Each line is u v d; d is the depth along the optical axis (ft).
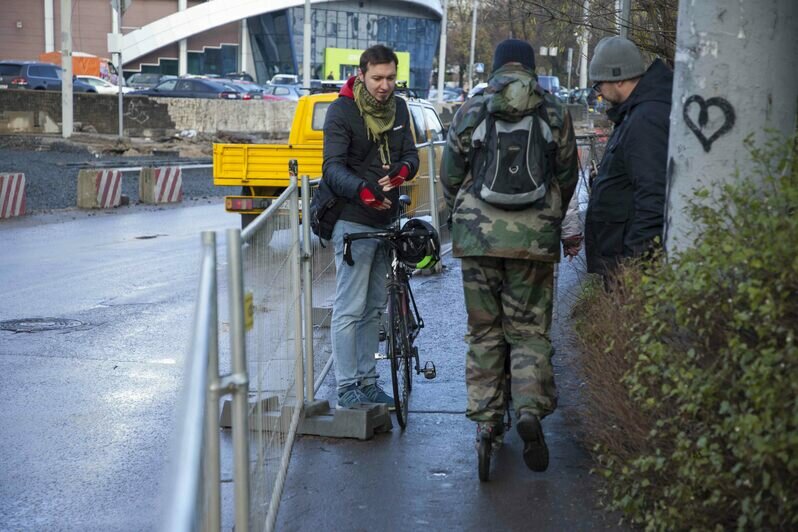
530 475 19.36
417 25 357.41
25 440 23.27
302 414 22.18
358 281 22.48
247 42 344.28
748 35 16.26
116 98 170.09
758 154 14.71
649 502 15.71
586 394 19.26
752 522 13.12
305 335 22.62
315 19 342.03
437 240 22.68
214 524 11.00
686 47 16.71
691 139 16.70
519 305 18.86
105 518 18.78
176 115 174.60
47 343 33.19
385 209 21.98
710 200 16.34
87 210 78.95
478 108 18.44
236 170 54.80
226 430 22.22
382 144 22.00
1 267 50.08
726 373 12.93
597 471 17.01
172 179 86.63
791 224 12.37
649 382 14.92
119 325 36.14
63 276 47.24
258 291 16.44
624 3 30.25
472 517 17.47
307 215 22.61
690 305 13.56
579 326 21.77
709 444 13.48
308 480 19.36
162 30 329.93
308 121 54.75
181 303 40.47
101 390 27.50
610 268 20.13
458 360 28.91
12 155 127.03
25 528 18.34
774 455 11.92
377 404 22.57
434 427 22.72
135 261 52.11
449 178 18.99
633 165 19.15
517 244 18.21
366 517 17.61
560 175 18.83
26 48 319.06
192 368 8.03
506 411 21.04
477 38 289.33
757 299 12.10
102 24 331.57
